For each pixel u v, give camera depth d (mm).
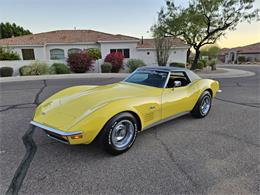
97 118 2500
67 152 2877
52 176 2322
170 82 3814
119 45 20625
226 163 2637
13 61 15797
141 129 3113
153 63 21031
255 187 2166
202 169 2498
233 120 4344
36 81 11438
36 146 3053
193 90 4109
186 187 2164
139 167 2527
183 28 18703
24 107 5367
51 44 20266
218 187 2168
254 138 3420
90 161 2648
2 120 4234
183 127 3918
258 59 46000
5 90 8180
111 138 2691
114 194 2049
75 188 2127
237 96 6977
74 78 13078
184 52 21297
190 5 18047
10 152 2867
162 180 2275
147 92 3328
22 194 2029
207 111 4613
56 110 2826
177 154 2865
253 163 2639
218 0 16719
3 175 2328
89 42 20500
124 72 18562
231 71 19609
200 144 3188
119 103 2754
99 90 3520
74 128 2387
